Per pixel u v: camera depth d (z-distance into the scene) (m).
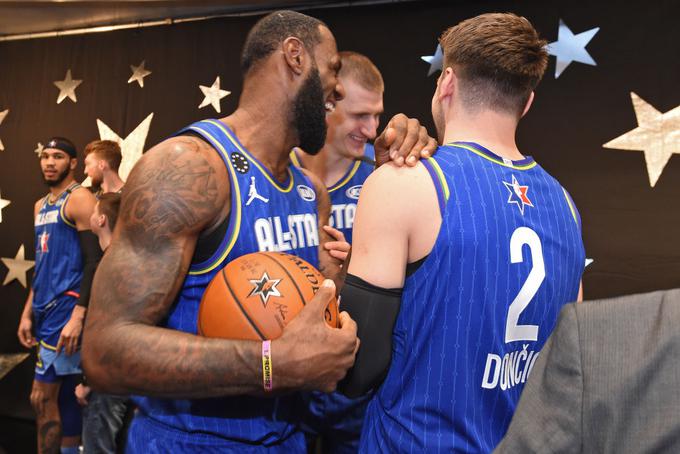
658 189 2.99
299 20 1.36
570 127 3.14
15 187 4.57
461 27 1.13
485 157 1.08
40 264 3.65
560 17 3.16
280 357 1.06
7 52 4.63
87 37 4.37
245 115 1.34
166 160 1.16
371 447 1.12
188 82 4.04
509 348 1.05
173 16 4.06
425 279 1.02
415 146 1.09
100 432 3.00
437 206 1.01
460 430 1.03
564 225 1.13
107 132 4.27
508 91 1.10
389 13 3.48
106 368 1.10
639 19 3.04
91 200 3.52
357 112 2.20
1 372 4.43
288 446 1.38
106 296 1.12
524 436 0.62
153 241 1.12
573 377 0.61
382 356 1.05
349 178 2.34
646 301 0.62
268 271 1.15
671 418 0.56
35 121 4.52
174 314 1.24
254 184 1.27
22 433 4.06
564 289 1.11
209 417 1.24
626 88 3.05
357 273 1.05
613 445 0.58
